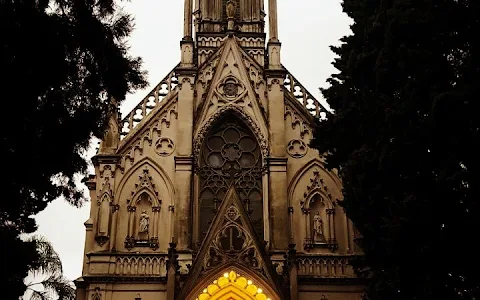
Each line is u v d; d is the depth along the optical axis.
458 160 27.92
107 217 45.41
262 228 47.00
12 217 23.88
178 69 50.38
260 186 48.34
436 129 28.22
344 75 37.94
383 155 30.27
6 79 21.42
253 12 56.03
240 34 53.62
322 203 47.59
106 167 46.91
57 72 22.95
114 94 26.47
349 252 45.97
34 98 22.44
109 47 25.36
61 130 24.02
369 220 32.50
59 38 22.95
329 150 38.59
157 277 44.19
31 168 23.27
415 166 29.47
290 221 46.69
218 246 43.84
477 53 27.73
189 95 49.72
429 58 29.66
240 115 49.84
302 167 48.44
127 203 46.53
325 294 44.69
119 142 47.94
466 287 28.22
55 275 28.19
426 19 29.81
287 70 51.50
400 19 30.58
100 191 46.12
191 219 45.97
